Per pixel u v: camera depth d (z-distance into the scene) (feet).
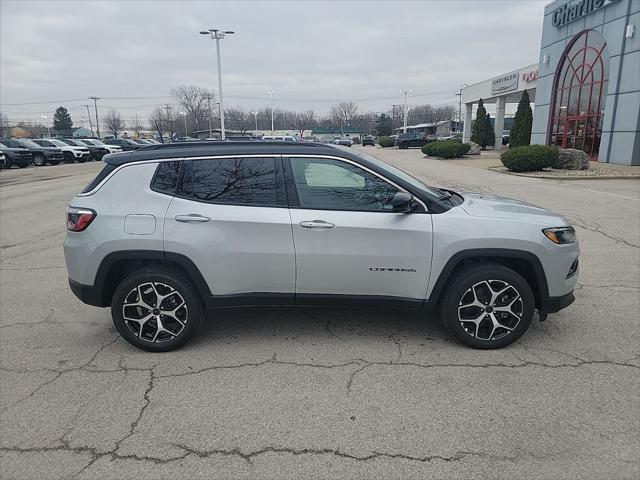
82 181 62.03
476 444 8.75
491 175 60.54
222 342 13.01
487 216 12.18
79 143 121.29
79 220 12.12
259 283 12.19
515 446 8.68
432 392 10.44
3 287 18.26
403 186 12.18
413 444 8.78
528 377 11.01
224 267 12.00
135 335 12.38
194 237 11.86
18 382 11.09
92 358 12.24
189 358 12.14
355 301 12.34
